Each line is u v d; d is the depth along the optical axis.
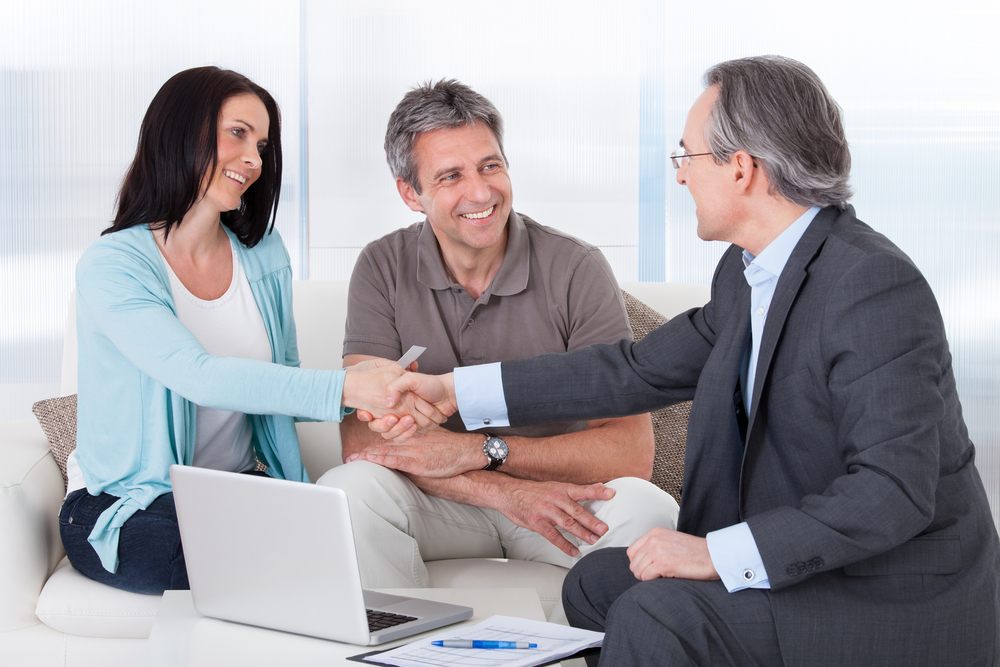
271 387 1.97
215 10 3.89
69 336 2.58
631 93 3.96
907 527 1.38
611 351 1.96
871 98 4.02
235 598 1.55
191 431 2.09
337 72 3.91
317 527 1.44
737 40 3.98
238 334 2.22
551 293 2.29
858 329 1.45
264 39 3.90
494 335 2.29
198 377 1.97
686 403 2.52
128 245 2.09
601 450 2.18
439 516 2.16
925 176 4.04
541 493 2.07
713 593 1.41
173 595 1.72
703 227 1.68
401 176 2.27
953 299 4.06
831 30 4.00
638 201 3.97
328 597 1.46
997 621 1.47
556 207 3.97
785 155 1.56
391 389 2.00
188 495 1.57
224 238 2.27
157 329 2.00
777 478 1.57
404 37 3.92
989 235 4.05
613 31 3.95
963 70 4.02
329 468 2.54
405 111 2.22
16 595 2.00
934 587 1.44
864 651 1.40
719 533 1.43
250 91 2.17
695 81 3.96
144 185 2.12
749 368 1.67
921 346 1.44
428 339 2.29
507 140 3.96
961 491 1.49
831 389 1.47
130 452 2.06
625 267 3.98
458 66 3.94
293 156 3.91
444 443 2.14
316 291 2.63
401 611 1.58
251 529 1.51
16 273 3.93
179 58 3.89
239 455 2.23
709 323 1.86
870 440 1.40
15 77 3.88
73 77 3.88
